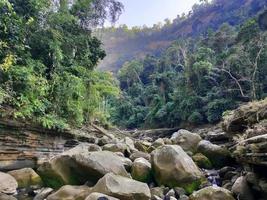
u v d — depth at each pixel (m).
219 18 76.19
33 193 6.59
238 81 29.44
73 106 12.35
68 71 13.12
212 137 10.06
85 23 14.90
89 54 15.05
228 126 8.65
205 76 33.78
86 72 14.49
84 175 6.52
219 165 8.04
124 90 54.09
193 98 33.69
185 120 34.78
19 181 6.96
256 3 61.09
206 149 8.45
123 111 44.03
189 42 53.59
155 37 123.19
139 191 5.40
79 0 14.52
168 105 37.72
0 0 8.56
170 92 41.06
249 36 30.00
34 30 11.25
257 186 5.27
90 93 14.78
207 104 32.62
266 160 4.65
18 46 9.54
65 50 13.11
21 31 10.12
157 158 6.89
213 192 5.46
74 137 11.09
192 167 6.69
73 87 11.87
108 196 4.95
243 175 6.02
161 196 6.04
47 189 6.37
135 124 42.78
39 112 9.32
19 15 10.25
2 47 8.94
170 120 37.09
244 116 7.89
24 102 8.59
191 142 9.46
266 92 28.03
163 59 52.53
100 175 6.30
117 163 6.60
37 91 9.67
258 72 27.98
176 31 114.25
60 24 12.98
